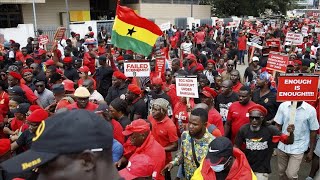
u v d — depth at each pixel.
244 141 5.04
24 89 6.96
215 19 39.31
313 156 6.09
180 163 4.60
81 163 1.10
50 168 1.09
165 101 5.14
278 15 58.75
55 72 8.56
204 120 4.12
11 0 27.17
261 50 13.74
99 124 1.14
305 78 4.85
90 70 11.07
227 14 53.59
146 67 8.32
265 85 6.89
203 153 4.17
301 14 63.91
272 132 4.88
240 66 20.86
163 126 5.07
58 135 1.08
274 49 12.97
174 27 29.39
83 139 1.09
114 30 8.49
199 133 4.18
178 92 6.22
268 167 4.98
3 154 4.09
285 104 5.63
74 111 1.16
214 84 9.62
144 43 8.52
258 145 4.88
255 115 4.77
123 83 7.86
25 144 4.76
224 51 15.95
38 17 31.48
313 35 23.08
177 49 21.25
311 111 5.44
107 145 1.14
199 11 46.75
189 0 44.69
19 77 6.98
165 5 41.44
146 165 3.08
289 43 15.29
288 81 4.86
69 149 1.07
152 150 4.00
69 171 1.08
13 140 5.42
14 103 6.24
